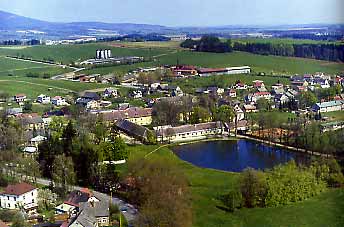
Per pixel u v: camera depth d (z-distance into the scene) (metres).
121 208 125.12
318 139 177.12
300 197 131.00
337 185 140.25
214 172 159.62
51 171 147.62
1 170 143.25
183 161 174.62
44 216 119.25
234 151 190.75
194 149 194.38
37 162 153.38
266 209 126.25
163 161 142.25
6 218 114.62
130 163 142.62
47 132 195.62
